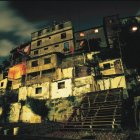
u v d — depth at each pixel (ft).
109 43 114.11
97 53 105.19
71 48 125.70
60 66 111.86
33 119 90.68
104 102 58.44
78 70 97.40
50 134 46.78
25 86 105.50
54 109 87.45
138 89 74.59
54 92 93.30
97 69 92.32
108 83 81.61
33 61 119.34
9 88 131.85
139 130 43.24
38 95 98.02
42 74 112.68
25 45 152.76
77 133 44.55
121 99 56.44
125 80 78.64
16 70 135.85
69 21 135.85
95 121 47.83
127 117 51.85
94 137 37.83
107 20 123.85
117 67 88.12
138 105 50.39
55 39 134.82
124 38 107.24
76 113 58.65
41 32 143.95
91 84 84.64
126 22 116.67
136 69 86.58
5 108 103.65
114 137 36.63
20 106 98.12
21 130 52.60
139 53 98.53
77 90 86.69
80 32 134.00
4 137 18.44
